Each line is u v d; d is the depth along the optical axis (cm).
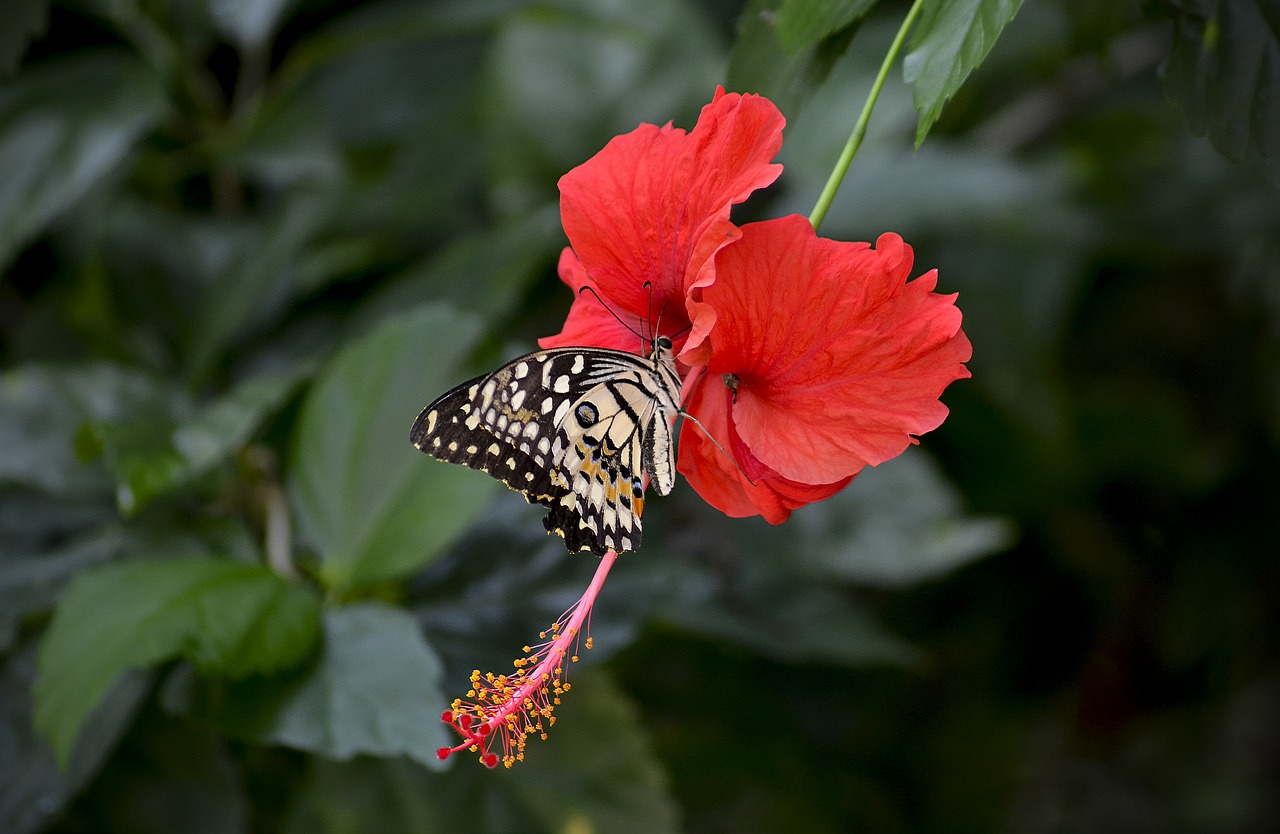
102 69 86
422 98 95
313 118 89
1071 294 93
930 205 87
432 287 84
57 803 77
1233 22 69
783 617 85
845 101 86
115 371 84
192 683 74
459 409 68
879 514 86
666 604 83
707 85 88
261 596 75
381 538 77
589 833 79
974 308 92
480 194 95
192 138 92
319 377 80
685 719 92
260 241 87
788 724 93
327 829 78
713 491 69
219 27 89
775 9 70
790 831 92
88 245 91
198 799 80
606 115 89
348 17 96
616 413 68
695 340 67
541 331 91
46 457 81
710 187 67
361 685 74
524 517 80
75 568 80
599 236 69
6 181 85
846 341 67
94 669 73
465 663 78
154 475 77
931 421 67
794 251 67
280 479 83
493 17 88
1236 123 69
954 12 67
